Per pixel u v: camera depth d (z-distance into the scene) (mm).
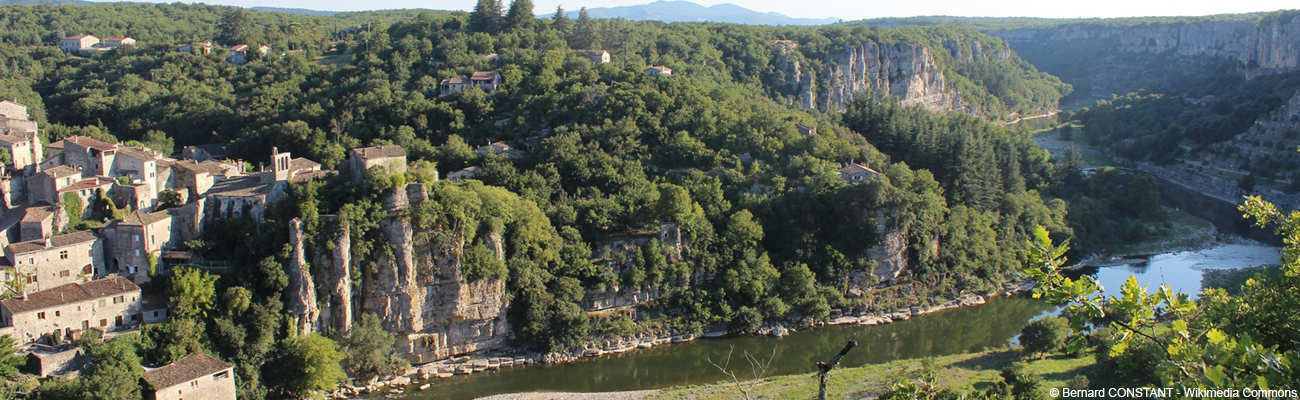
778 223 187875
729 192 192000
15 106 193625
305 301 139000
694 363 155500
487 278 154875
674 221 175250
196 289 130875
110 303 125750
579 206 176250
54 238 129500
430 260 150125
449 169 196250
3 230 129750
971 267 197500
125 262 133875
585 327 158250
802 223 188625
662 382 146875
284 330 137250
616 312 166125
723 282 175250
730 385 139000
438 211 150750
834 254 182625
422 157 196625
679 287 172625
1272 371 33781
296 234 139500
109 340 122125
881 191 184625
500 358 155250
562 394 136875
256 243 140250
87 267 132000
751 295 173500
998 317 181375
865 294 183375
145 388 117000
